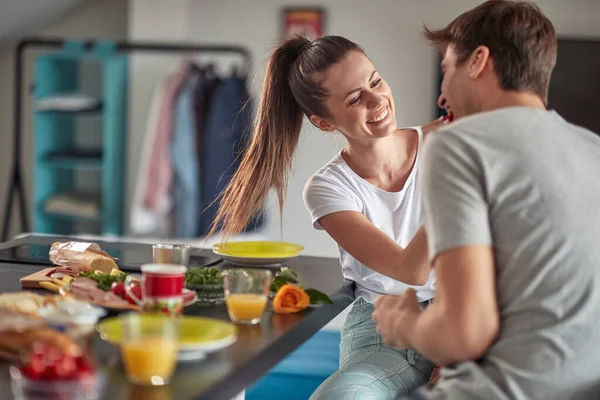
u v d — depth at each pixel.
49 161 6.50
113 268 2.42
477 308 1.65
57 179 6.79
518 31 1.86
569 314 1.68
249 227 5.92
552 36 1.90
